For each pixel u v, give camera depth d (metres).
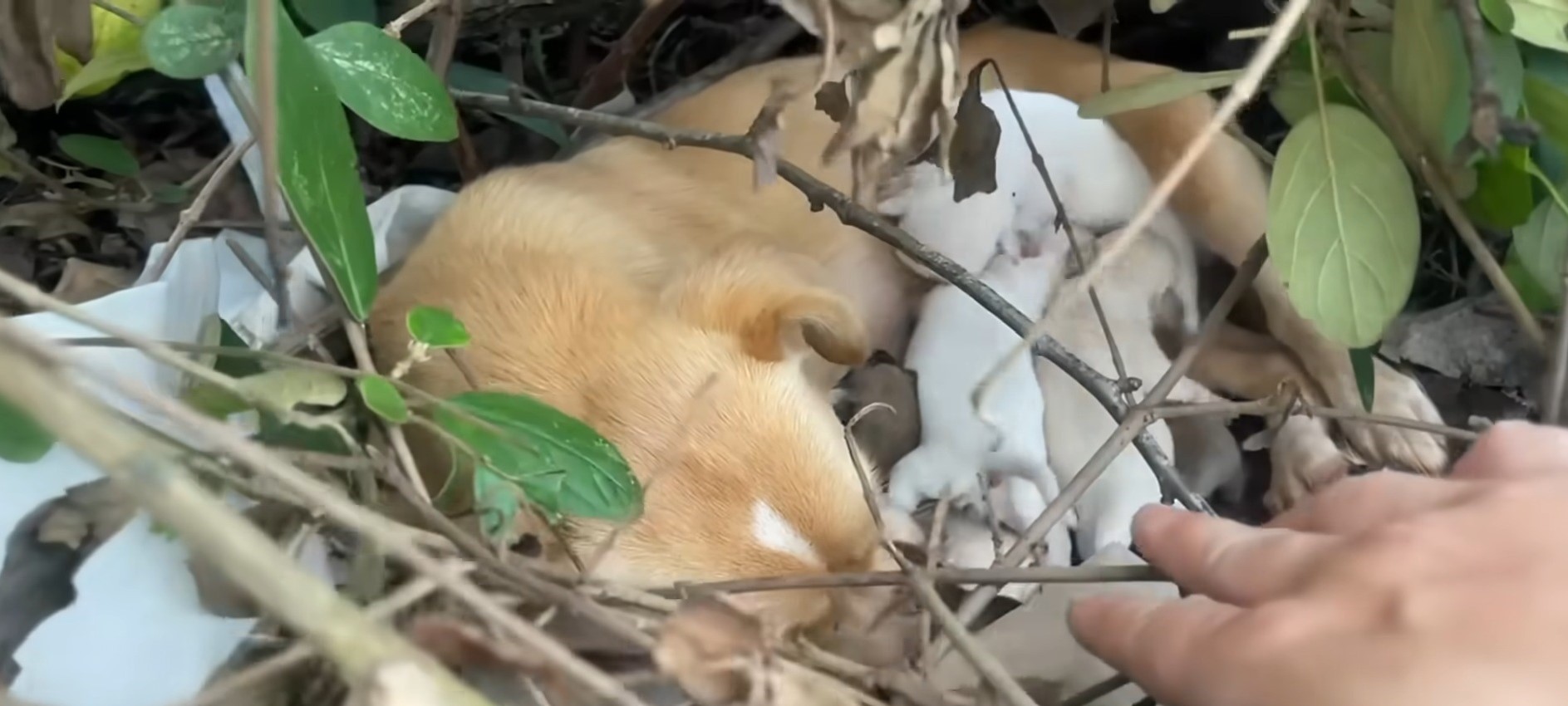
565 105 0.85
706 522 0.62
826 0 0.51
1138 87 0.59
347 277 0.48
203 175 0.70
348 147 0.48
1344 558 0.43
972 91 0.63
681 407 0.65
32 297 0.38
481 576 0.50
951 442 0.75
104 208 0.73
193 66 0.48
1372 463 0.75
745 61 0.86
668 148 0.70
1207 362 0.82
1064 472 0.76
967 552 0.72
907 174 0.80
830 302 0.67
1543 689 0.38
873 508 0.60
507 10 0.83
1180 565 0.49
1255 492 0.79
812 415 0.67
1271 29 0.50
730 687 0.47
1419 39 0.54
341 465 0.49
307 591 0.29
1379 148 0.54
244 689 0.46
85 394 0.33
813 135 0.79
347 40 0.52
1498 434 0.49
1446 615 0.40
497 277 0.69
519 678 0.46
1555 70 0.55
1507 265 0.62
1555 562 0.41
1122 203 0.82
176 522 0.28
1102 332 0.78
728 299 0.68
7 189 0.77
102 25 0.67
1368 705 0.39
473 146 0.82
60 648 0.50
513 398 0.51
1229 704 0.42
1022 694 0.47
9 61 0.57
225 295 0.65
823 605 0.61
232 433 0.38
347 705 0.41
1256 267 0.63
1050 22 0.89
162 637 0.51
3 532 0.50
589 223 0.72
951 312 0.78
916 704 0.53
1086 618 0.49
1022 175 0.81
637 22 0.80
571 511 0.50
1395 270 0.54
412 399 0.52
